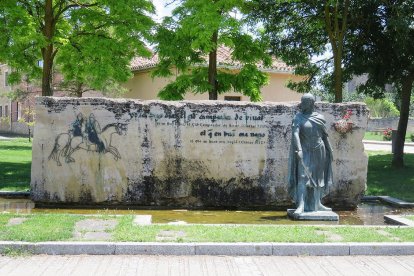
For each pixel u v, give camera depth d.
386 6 16.83
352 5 17.14
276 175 10.34
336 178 10.43
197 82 16.50
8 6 14.72
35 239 6.73
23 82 34.06
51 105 10.09
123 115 10.14
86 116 10.13
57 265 6.11
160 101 10.25
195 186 10.24
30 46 16.98
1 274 5.73
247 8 16.16
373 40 17.88
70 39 17.06
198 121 10.24
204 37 14.12
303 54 19.67
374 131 48.44
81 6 17.19
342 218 9.40
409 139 41.91
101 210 9.91
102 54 15.94
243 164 10.30
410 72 17.62
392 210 10.41
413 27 16.09
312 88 21.47
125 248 6.61
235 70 21.34
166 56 16.17
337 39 16.86
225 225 8.02
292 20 18.73
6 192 11.08
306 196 9.17
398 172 16.55
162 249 6.64
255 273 5.94
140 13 16.27
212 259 6.49
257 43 16.53
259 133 10.32
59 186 10.07
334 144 10.44
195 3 14.49
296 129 9.09
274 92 28.31
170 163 10.20
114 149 10.14
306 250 6.75
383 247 6.82
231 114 10.28
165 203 10.25
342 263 6.41
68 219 8.12
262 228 7.74
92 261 6.30
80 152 10.10
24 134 42.41
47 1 16.39
